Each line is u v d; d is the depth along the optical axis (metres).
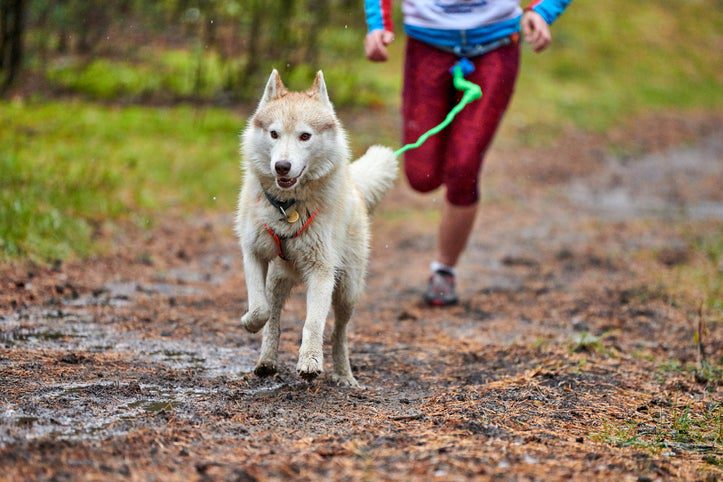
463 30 9.30
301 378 7.18
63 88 19.05
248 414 6.03
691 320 9.93
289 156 6.54
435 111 9.55
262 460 5.00
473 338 9.34
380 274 12.88
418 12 9.48
